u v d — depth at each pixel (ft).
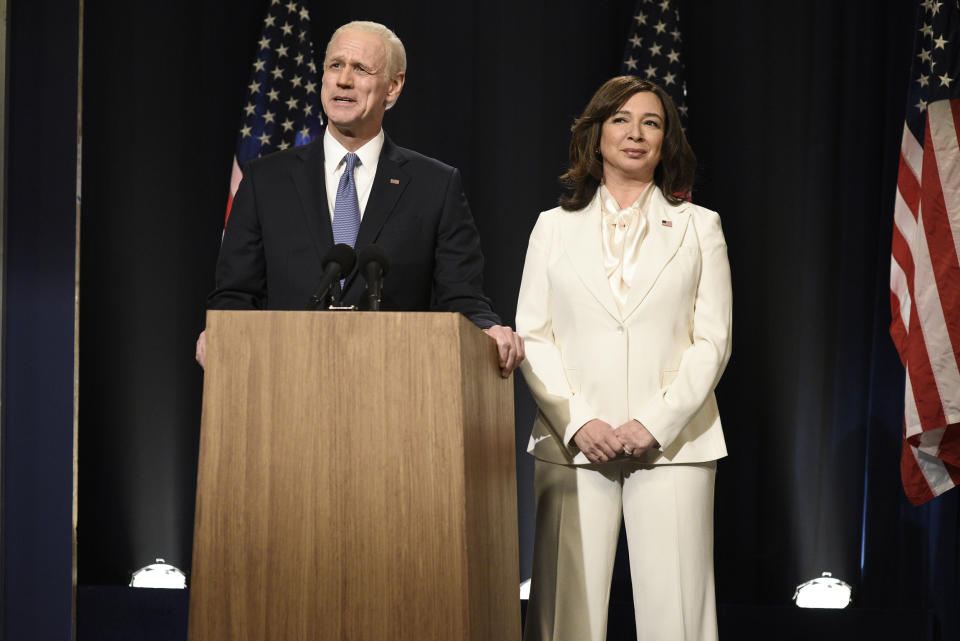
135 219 36.99
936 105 31.91
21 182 22.72
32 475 22.63
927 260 31.12
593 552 23.54
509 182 36.91
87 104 36.88
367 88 21.11
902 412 34.55
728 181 36.42
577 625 23.35
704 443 23.76
